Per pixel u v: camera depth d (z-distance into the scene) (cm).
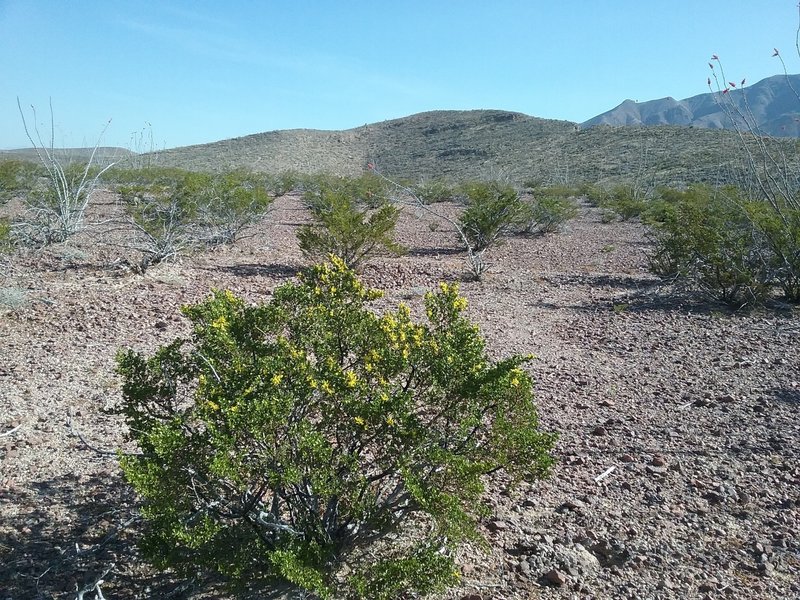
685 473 444
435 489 261
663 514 392
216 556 268
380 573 256
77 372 596
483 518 376
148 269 1086
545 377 646
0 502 377
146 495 246
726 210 1166
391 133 8800
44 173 2214
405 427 270
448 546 295
